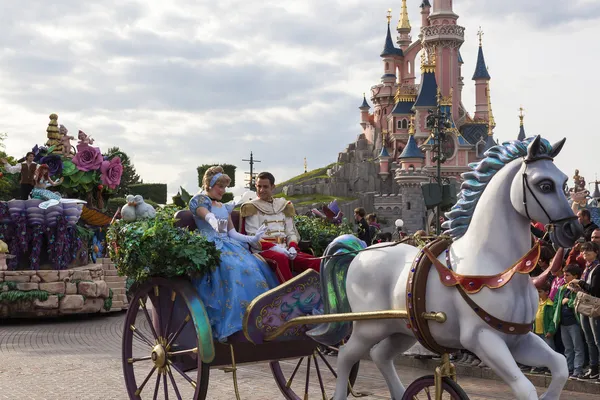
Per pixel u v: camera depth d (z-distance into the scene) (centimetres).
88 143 2480
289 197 14775
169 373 765
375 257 694
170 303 769
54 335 1752
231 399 966
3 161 2377
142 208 1506
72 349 1490
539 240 590
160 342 779
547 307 1129
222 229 768
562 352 1152
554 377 592
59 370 1202
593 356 1059
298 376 1132
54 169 2412
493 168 636
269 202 814
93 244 2423
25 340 1652
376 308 682
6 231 2081
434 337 632
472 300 598
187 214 803
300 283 741
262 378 1122
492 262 610
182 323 748
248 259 762
